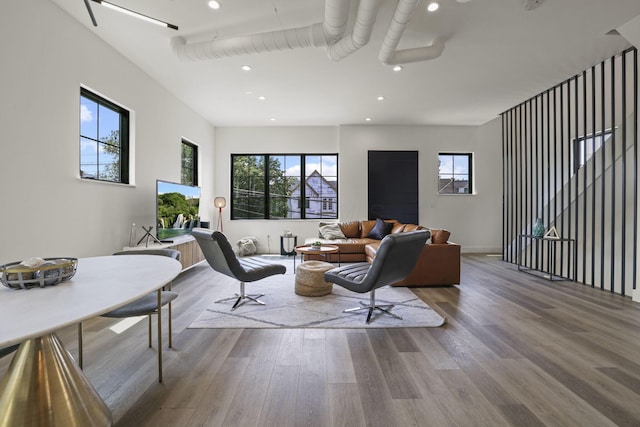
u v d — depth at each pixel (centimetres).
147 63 399
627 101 460
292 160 727
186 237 479
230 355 222
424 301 350
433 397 173
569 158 460
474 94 510
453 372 199
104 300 121
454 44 354
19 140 251
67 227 298
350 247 566
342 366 207
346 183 699
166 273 166
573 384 185
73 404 136
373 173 700
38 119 267
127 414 159
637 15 301
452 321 289
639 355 221
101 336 251
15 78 247
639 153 355
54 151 283
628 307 328
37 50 265
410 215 704
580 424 151
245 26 319
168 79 448
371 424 151
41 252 271
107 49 351
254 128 713
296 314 304
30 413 127
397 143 702
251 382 188
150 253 260
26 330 93
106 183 350
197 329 268
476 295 374
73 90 304
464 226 712
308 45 306
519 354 223
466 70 421
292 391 179
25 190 256
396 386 183
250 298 346
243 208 726
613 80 386
